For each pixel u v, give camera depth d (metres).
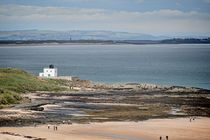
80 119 121.19
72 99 160.25
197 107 142.75
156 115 128.25
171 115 128.25
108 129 107.75
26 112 130.00
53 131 104.44
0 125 110.81
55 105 145.38
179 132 104.62
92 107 142.00
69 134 101.31
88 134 101.75
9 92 154.25
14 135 95.12
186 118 123.38
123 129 107.75
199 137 99.62
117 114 129.50
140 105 146.50
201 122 117.25
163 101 155.50
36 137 95.00
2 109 134.00
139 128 109.00
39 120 118.56
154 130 106.81
